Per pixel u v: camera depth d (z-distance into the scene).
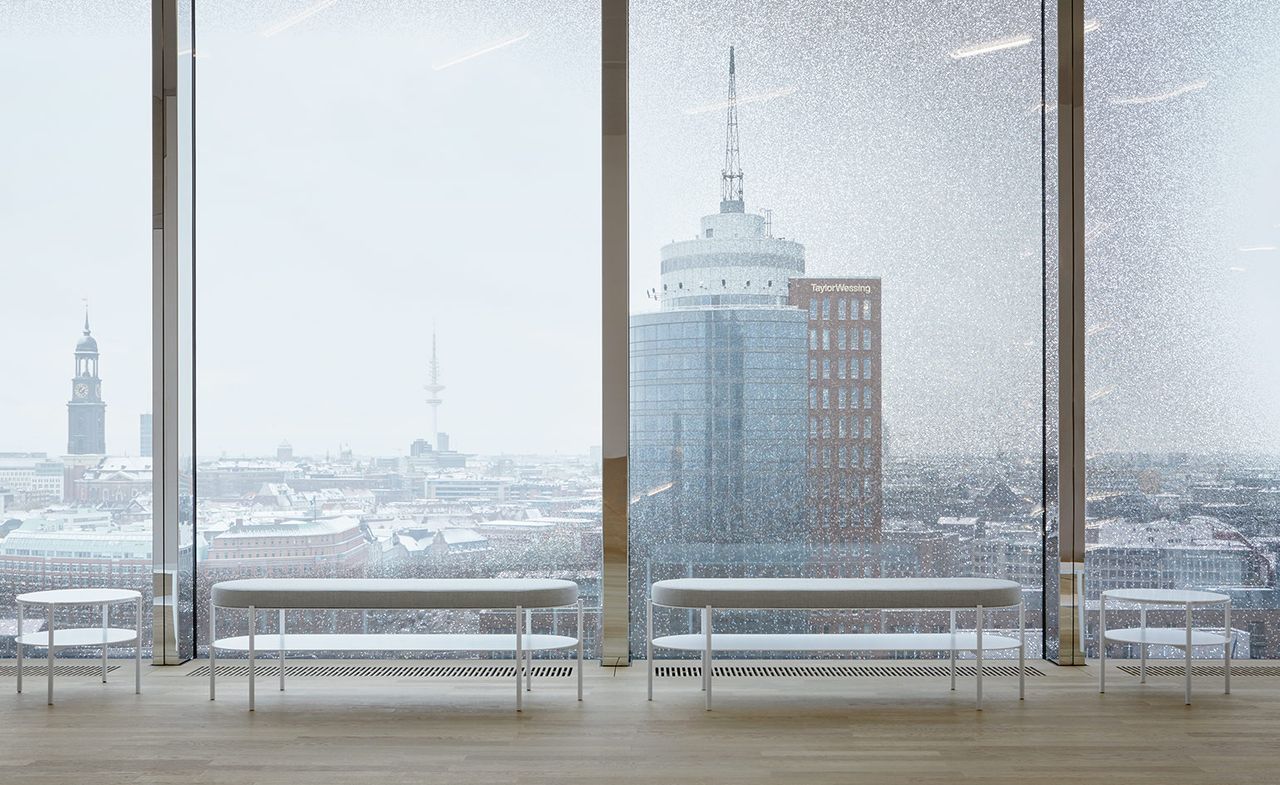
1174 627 4.71
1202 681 4.29
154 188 4.67
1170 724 3.66
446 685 4.22
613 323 4.61
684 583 4.04
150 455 4.75
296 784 3.05
